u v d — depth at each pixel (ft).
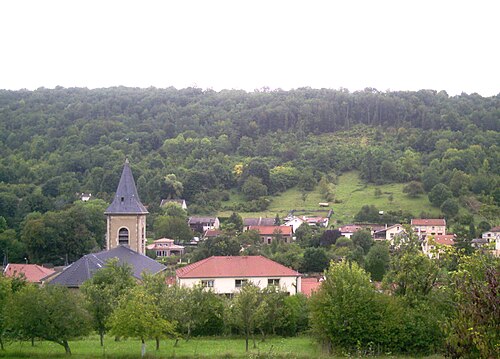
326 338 155.12
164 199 604.49
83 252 420.77
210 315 186.70
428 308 153.07
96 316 162.61
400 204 573.74
